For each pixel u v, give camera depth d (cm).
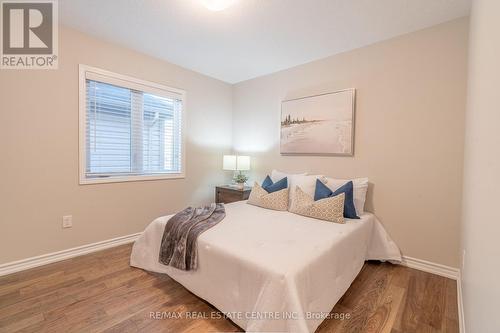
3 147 202
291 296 119
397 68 237
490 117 89
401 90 235
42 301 169
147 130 303
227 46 267
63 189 235
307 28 227
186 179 343
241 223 206
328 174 289
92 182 253
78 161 243
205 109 362
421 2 186
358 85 262
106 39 255
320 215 223
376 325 150
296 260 137
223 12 204
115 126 274
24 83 210
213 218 211
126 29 235
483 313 86
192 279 174
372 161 254
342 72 275
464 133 202
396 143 238
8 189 205
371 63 254
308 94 305
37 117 217
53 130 227
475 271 108
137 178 290
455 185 208
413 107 228
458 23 205
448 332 145
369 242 237
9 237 206
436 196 217
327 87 288
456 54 206
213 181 378
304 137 305
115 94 272
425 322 154
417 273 219
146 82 292
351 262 190
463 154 203
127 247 269
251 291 136
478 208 108
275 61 305
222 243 161
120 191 276
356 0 185
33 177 217
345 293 186
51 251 229
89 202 252
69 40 232
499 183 72
